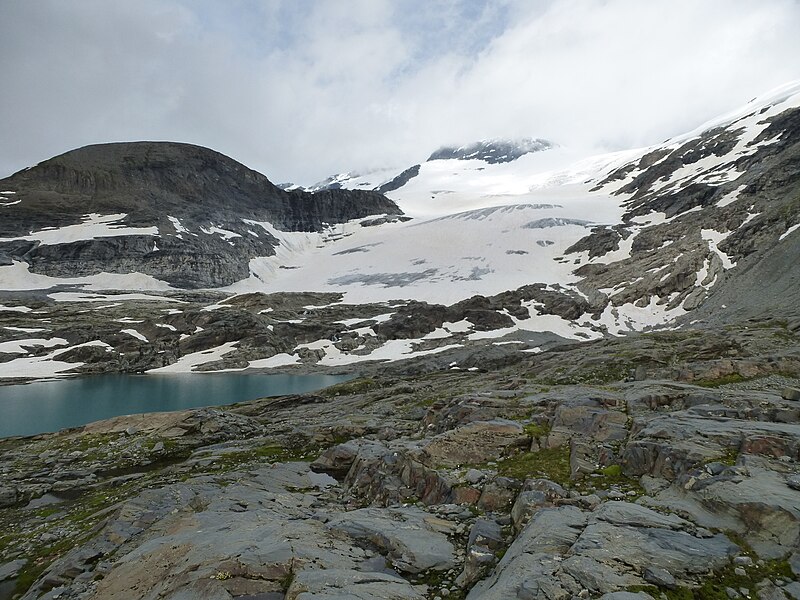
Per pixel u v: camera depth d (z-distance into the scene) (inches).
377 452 1155.9
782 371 1312.7
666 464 733.9
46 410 3203.7
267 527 747.4
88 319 5748.0
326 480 1232.8
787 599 420.8
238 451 1625.2
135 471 1568.7
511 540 645.3
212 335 5354.3
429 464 970.1
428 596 549.6
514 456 945.5
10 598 774.5
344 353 5270.7
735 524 541.6
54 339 5187.0
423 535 693.3
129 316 5944.9
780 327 2144.4
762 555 486.0
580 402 1069.1
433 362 4291.3
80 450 1801.2
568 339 4926.2
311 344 5521.7
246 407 2488.9
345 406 2311.8
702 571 470.0
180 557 670.5
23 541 1007.0
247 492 1077.8
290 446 1672.0
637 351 2144.4
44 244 7854.3
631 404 1039.6
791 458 655.8
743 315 3533.5
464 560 622.8
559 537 557.0
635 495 691.4
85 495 1346.0
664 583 449.1
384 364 4753.9
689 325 4212.6
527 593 452.8
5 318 5570.9
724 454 700.7
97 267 7829.7
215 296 7470.5
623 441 896.9
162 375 4667.8
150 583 626.2
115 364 4813.0
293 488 1166.3
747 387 1198.3
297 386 4057.6
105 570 746.8
